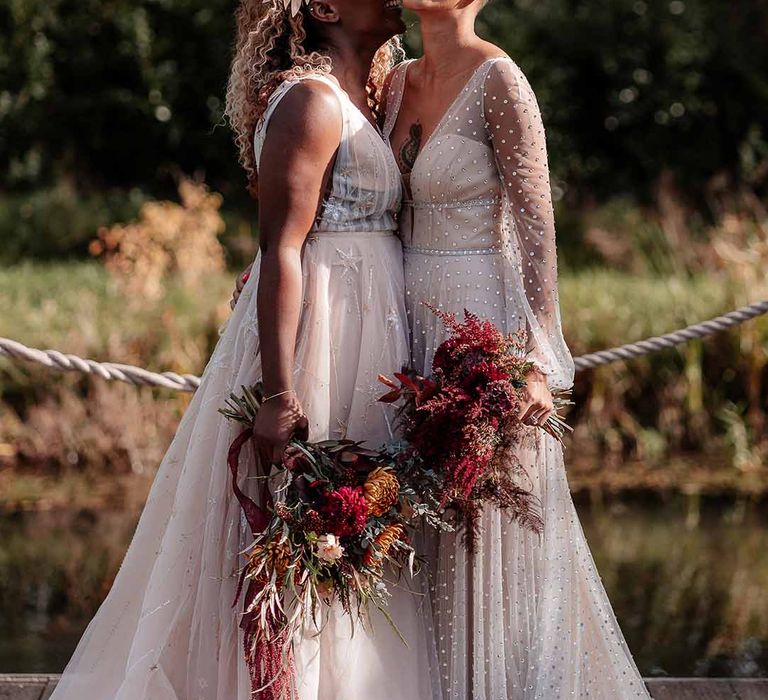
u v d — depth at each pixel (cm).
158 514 343
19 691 421
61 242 1375
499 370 310
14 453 841
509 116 323
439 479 313
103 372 440
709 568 636
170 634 325
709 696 416
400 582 333
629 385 881
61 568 636
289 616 315
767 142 1538
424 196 336
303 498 309
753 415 872
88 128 1612
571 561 343
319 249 328
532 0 1573
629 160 1571
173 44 1605
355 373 332
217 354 338
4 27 1587
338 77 331
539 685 336
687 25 1530
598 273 1112
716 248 980
